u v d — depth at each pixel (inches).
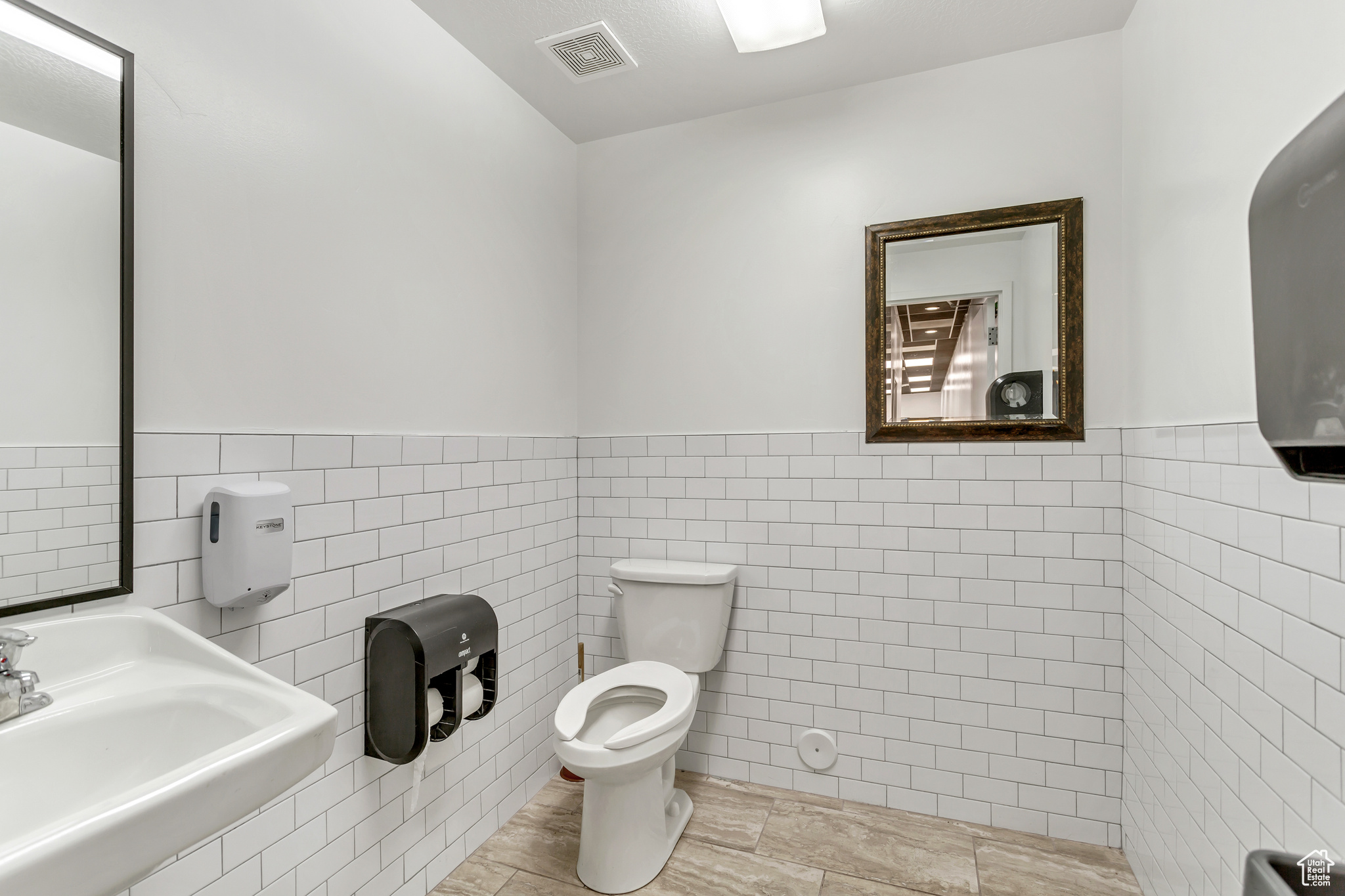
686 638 89.0
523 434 90.7
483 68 83.3
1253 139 44.2
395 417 68.6
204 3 50.2
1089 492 78.7
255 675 39.9
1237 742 46.1
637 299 101.2
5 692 34.7
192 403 49.0
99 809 25.8
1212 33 51.3
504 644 85.5
